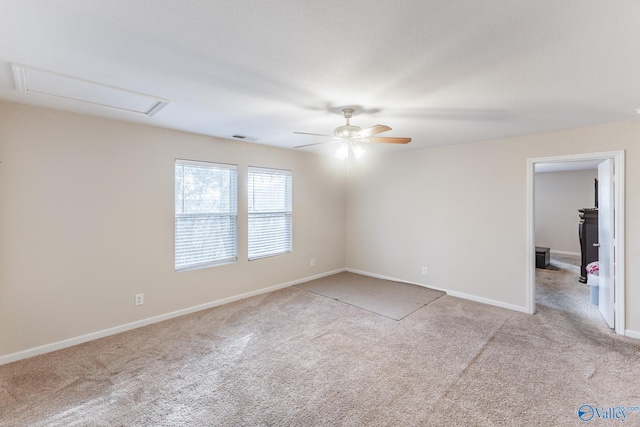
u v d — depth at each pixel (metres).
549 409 2.01
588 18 1.37
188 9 1.34
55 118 2.78
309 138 4.04
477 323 3.43
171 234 3.60
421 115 2.89
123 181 3.21
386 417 1.94
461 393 2.18
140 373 2.44
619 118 2.98
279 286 4.80
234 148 4.18
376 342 2.98
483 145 4.10
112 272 3.15
